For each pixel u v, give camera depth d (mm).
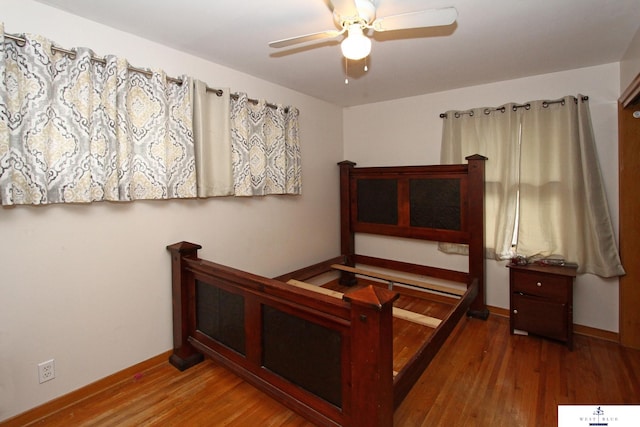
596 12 1888
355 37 1631
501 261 3207
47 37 1794
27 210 1759
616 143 2662
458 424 1767
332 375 1577
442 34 2164
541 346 2604
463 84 3236
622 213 2592
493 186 3195
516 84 3062
